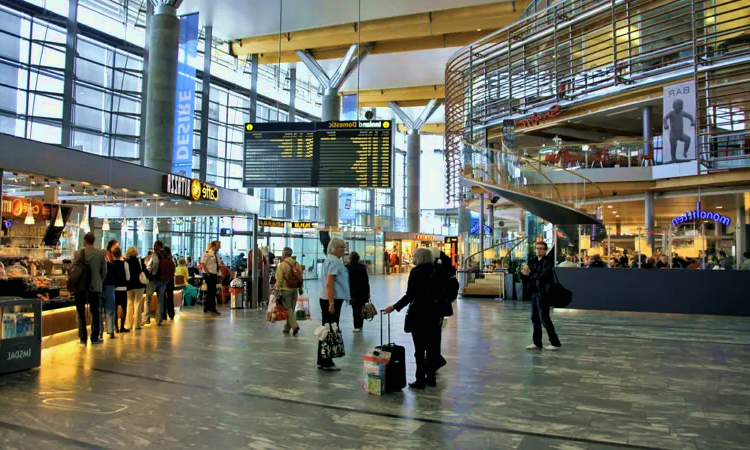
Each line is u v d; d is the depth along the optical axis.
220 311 13.38
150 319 11.29
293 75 34.75
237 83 32.22
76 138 22.30
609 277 14.25
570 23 17.83
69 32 21.00
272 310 9.76
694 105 14.45
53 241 11.75
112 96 23.94
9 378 6.01
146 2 23.75
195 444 3.94
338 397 5.26
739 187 16.16
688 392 5.50
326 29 28.30
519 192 15.22
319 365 6.57
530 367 6.73
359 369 6.57
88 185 9.81
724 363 7.01
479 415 4.69
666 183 16.56
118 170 9.74
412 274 5.80
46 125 20.95
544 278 8.05
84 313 8.20
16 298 6.45
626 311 14.00
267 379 6.01
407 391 5.52
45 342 7.92
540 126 19.08
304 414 4.70
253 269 14.12
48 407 4.88
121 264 9.50
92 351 7.73
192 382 5.86
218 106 31.22
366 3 24.34
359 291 9.97
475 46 21.75
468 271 18.94
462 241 20.86
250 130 14.03
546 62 18.80
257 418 4.57
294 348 8.04
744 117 16.00
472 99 22.28
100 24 23.23
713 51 14.41
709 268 14.36
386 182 13.47
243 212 14.33
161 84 18.81
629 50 16.19
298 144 13.84
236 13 25.62
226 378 6.05
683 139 14.66
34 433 4.16
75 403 5.01
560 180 14.61
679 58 15.38
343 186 13.61
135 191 10.52
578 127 20.62
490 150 16.27
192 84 20.08
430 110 45.75
